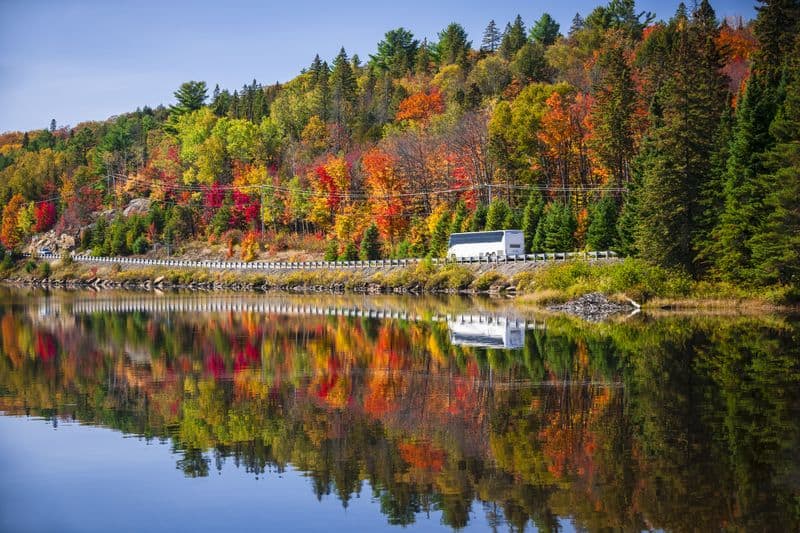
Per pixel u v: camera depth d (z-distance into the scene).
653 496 19.66
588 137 110.94
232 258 143.25
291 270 121.62
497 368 37.56
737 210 63.31
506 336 49.78
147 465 23.47
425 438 25.33
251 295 103.31
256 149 170.62
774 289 62.97
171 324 62.88
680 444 23.75
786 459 22.09
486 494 20.34
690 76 67.31
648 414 27.44
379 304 81.88
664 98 71.44
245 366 40.16
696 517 18.33
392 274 105.69
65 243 171.00
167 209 160.62
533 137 116.88
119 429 27.56
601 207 85.94
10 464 23.62
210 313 73.69
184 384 35.41
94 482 22.06
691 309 63.09
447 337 50.09
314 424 27.56
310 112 192.62
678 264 67.75
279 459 23.75
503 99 149.25
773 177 59.88
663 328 51.28
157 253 151.62
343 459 23.53
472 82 170.75
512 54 199.12
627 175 101.50
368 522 18.91
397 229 123.88
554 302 71.44
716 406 28.31
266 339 51.38
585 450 23.47
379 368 38.62
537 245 94.75
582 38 184.38
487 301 80.50
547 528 18.16
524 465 22.31
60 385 35.56
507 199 116.38
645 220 67.88
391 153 137.88
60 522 19.25
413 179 126.69
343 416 28.58
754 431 24.89
